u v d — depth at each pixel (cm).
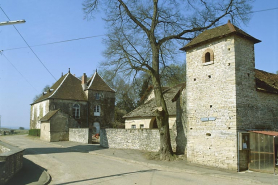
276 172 1238
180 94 1853
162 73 1888
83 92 4547
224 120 1378
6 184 990
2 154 1055
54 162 1602
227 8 1747
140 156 1828
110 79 1808
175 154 1719
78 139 3077
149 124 2614
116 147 2366
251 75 1453
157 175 1210
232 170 1309
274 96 1609
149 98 3216
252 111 1423
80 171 1309
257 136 1307
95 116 4456
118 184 1012
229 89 1372
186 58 1634
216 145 1404
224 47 1420
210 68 1481
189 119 1572
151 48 1809
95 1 1836
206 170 1305
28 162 1530
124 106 4641
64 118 3319
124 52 1716
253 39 1463
